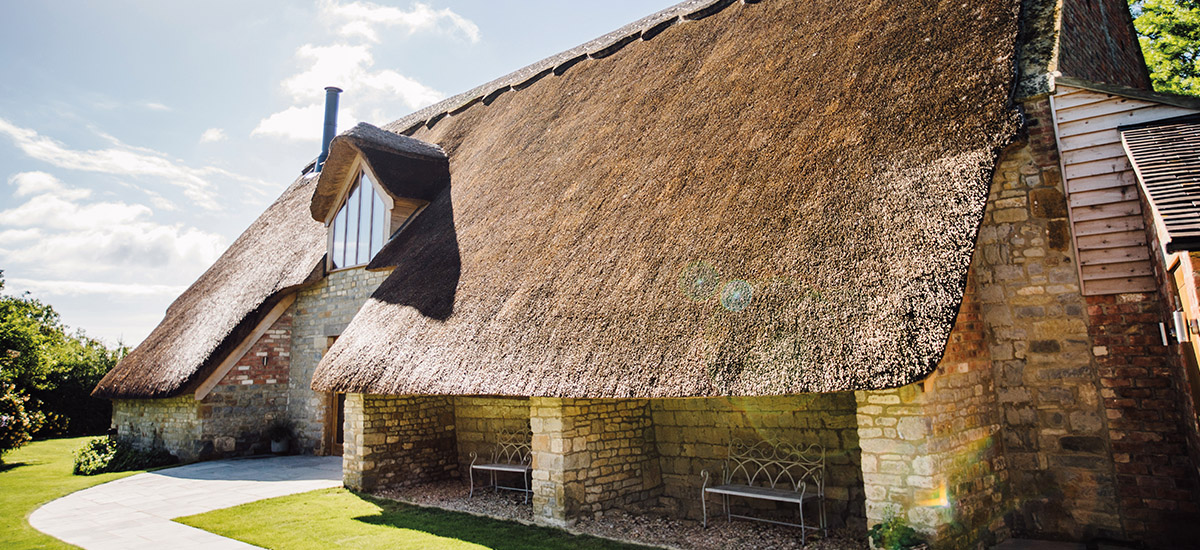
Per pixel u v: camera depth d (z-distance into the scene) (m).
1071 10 6.81
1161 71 12.88
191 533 6.66
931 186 4.90
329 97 18.20
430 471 9.62
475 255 8.50
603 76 10.85
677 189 6.90
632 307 5.82
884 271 4.55
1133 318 5.31
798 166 6.01
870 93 6.31
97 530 6.86
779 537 5.98
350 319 12.00
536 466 6.97
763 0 9.48
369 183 12.17
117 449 12.64
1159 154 4.47
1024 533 5.55
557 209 8.16
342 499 8.38
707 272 5.61
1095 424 5.39
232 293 13.95
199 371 11.97
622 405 7.37
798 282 4.93
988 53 5.77
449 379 6.56
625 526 6.61
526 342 6.29
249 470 10.91
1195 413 4.41
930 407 4.78
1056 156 5.73
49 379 21.12
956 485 4.89
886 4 7.49
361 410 9.00
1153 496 5.11
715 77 8.53
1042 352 5.65
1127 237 5.37
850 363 4.20
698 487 7.23
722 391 4.64
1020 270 5.80
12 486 10.12
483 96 13.82
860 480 5.93
